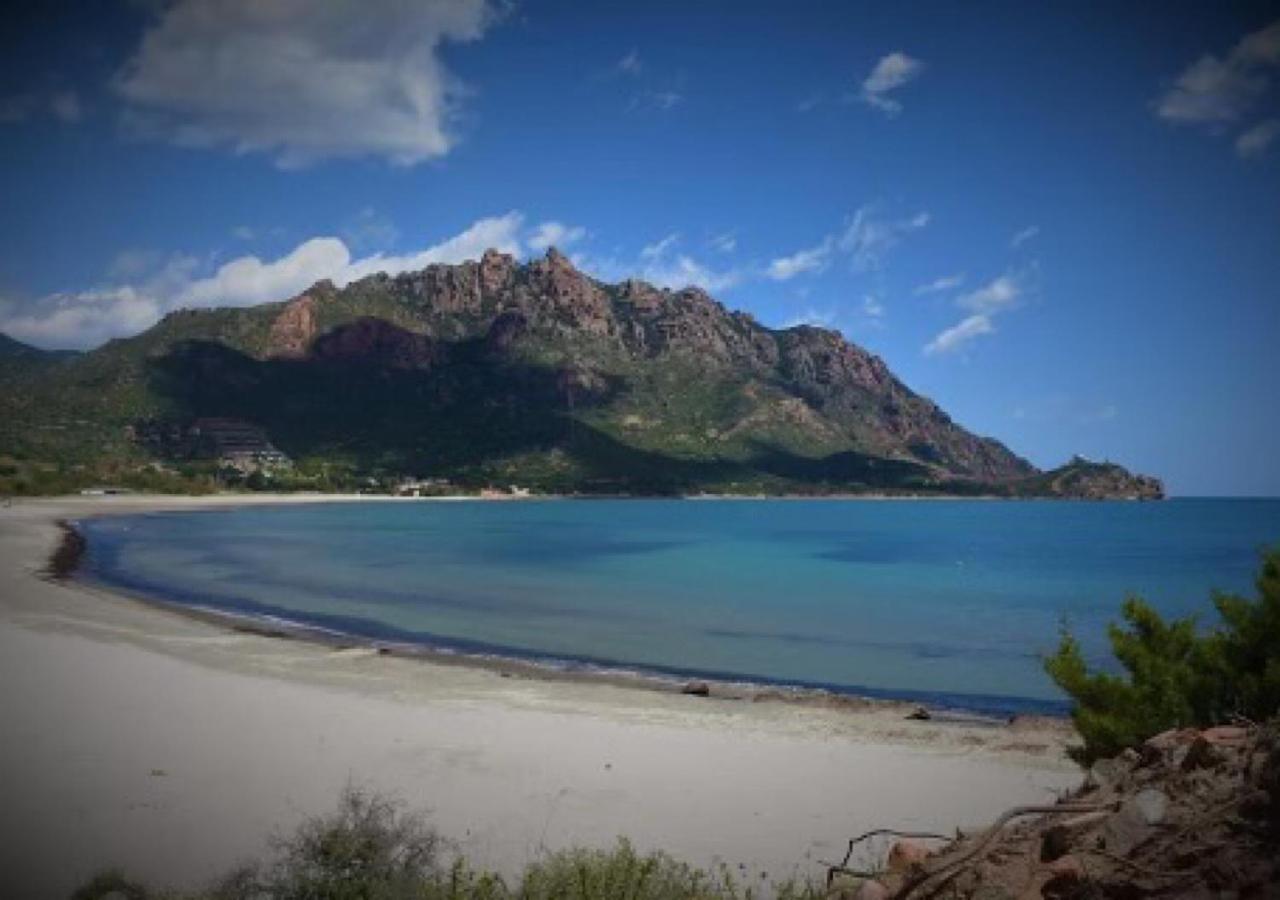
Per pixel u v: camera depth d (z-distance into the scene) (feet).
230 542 263.29
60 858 29.81
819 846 33.60
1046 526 491.72
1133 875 11.43
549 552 257.75
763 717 58.13
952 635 110.93
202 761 42.37
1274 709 29.12
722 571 205.16
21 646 72.95
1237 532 425.69
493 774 42.55
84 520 331.16
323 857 22.94
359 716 54.08
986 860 13.57
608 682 74.02
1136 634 33.35
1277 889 10.14
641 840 33.91
